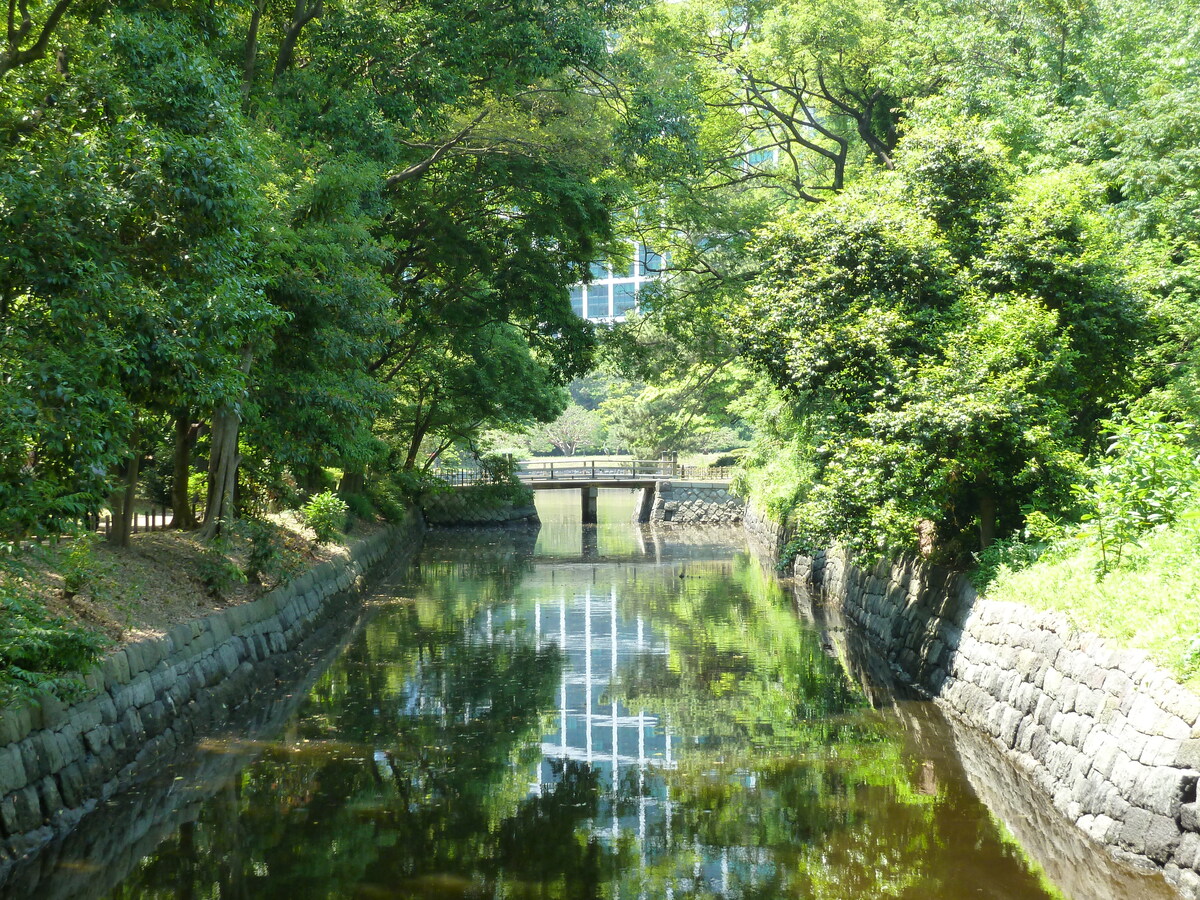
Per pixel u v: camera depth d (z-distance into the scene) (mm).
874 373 13352
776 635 17766
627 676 14398
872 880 7164
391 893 7008
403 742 10914
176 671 10852
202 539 15109
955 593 12648
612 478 45625
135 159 8211
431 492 43312
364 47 16141
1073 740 8312
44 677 7336
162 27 9508
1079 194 14031
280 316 10320
